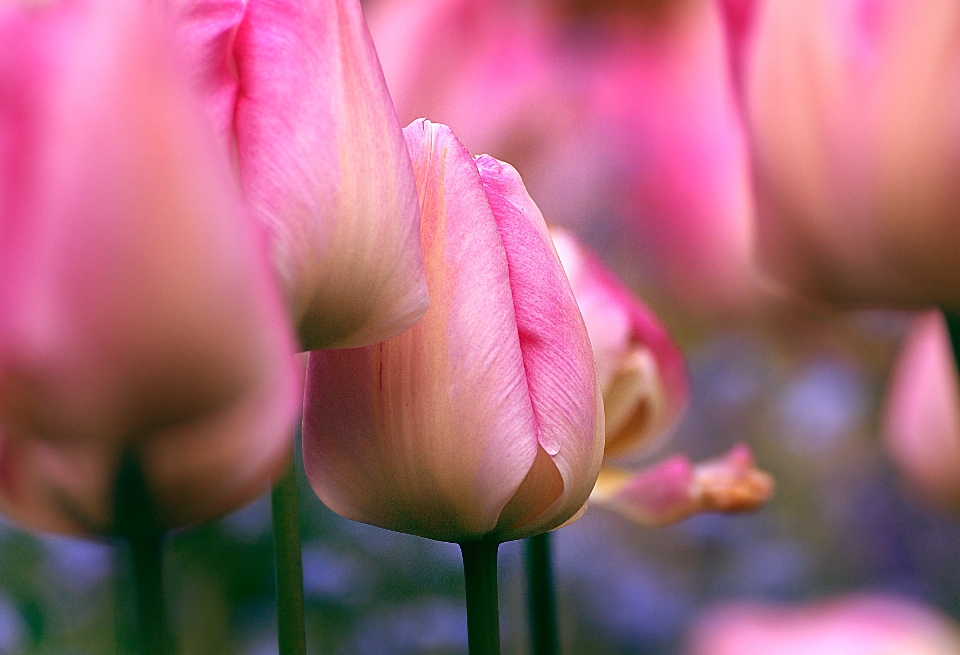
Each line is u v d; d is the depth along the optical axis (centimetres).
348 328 44
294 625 47
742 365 185
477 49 125
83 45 38
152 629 40
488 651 47
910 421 63
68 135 38
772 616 49
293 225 43
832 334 190
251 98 43
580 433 46
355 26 44
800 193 48
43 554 121
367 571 124
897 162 47
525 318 46
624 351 55
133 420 39
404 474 46
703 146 137
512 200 47
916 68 46
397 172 44
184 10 43
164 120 38
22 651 110
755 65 47
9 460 39
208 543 112
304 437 46
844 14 47
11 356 38
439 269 46
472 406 45
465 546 47
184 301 38
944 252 47
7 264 38
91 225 38
